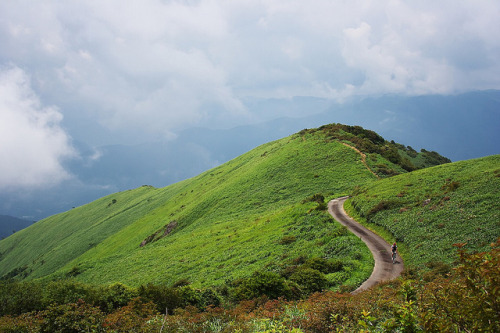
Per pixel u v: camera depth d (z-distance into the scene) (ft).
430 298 18.29
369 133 367.86
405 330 17.65
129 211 545.44
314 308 39.81
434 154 442.09
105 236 477.36
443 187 141.18
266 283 84.28
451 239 94.73
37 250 618.03
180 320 41.52
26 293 86.12
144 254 258.98
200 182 472.85
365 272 92.43
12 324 42.22
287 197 255.09
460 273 16.02
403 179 179.01
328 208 180.86
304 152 328.49
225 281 128.06
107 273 241.96
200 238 235.61
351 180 247.29
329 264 101.14
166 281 166.71
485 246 80.74
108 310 81.92
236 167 445.78
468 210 109.50
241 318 42.32
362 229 139.13
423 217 120.26
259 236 182.09
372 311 35.50
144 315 52.70
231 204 292.20
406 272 81.05
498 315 14.01
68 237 590.55
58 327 41.88
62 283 91.50
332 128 380.17
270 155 377.30
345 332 30.94
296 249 137.28
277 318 43.91
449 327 15.58
